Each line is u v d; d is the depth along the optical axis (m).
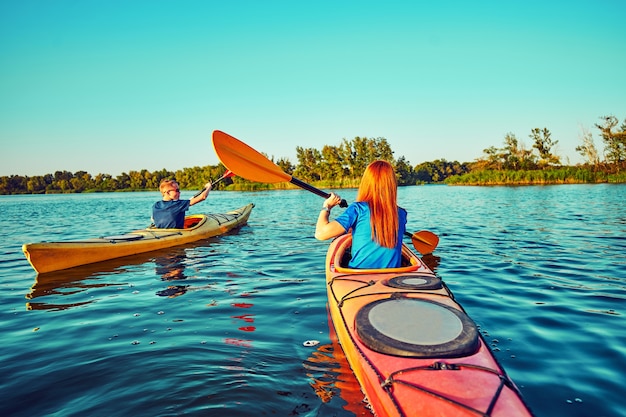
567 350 2.45
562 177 35.56
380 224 2.70
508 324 2.89
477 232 7.47
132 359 2.43
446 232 7.57
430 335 1.80
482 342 1.87
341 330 2.24
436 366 1.62
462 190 30.25
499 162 50.22
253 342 2.64
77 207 21.64
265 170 3.91
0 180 84.19
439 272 4.47
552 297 3.50
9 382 2.18
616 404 1.87
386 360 1.73
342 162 54.97
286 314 3.19
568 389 2.01
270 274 4.59
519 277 4.20
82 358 2.46
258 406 1.89
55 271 5.02
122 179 80.81
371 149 54.91
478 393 1.48
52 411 1.89
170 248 6.46
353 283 2.62
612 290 3.67
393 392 1.54
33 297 3.90
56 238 8.34
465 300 3.45
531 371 2.20
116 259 5.64
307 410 1.86
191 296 3.78
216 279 4.42
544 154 47.22
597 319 2.95
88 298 3.82
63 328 3.01
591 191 21.22
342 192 31.77
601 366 2.24
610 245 5.82
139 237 6.18
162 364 2.35
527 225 8.26
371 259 2.81
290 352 2.48
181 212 7.22
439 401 1.46
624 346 2.49
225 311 3.31
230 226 8.74
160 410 1.88
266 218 11.66
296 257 5.59
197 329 2.91
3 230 10.00
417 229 8.05
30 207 22.61
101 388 2.09
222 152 3.86
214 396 1.99
